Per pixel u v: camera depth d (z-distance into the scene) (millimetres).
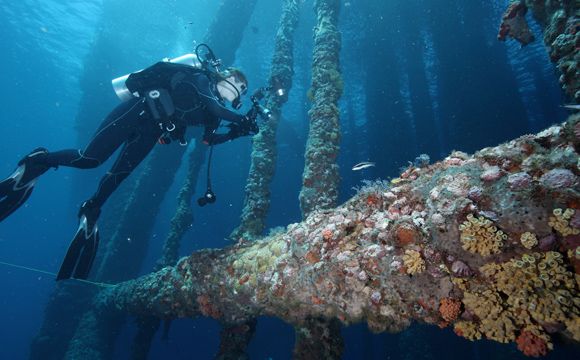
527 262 1624
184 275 4898
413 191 2340
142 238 12461
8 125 52250
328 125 5441
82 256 3936
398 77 20391
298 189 31984
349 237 2561
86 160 3523
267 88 3877
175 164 13195
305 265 2801
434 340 13172
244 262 3791
